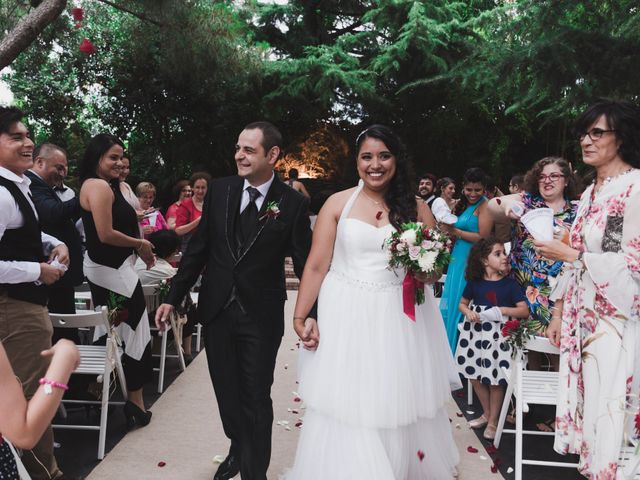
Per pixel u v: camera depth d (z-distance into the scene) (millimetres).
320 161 21484
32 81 15203
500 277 4277
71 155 15977
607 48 8688
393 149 2910
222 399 3133
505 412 3869
